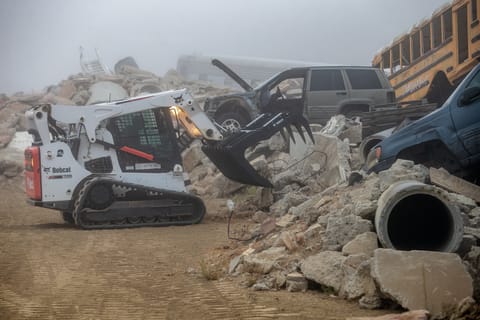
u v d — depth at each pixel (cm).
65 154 1454
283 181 1592
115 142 1503
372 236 802
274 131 1534
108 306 750
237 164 1520
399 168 923
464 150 1013
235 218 1527
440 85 2238
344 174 1469
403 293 679
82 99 3441
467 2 1969
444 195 774
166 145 1530
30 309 740
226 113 2002
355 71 2081
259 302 746
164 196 1494
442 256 700
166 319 689
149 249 1137
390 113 1753
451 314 648
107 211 1437
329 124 1845
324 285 781
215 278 884
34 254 1100
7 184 2356
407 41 2439
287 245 902
